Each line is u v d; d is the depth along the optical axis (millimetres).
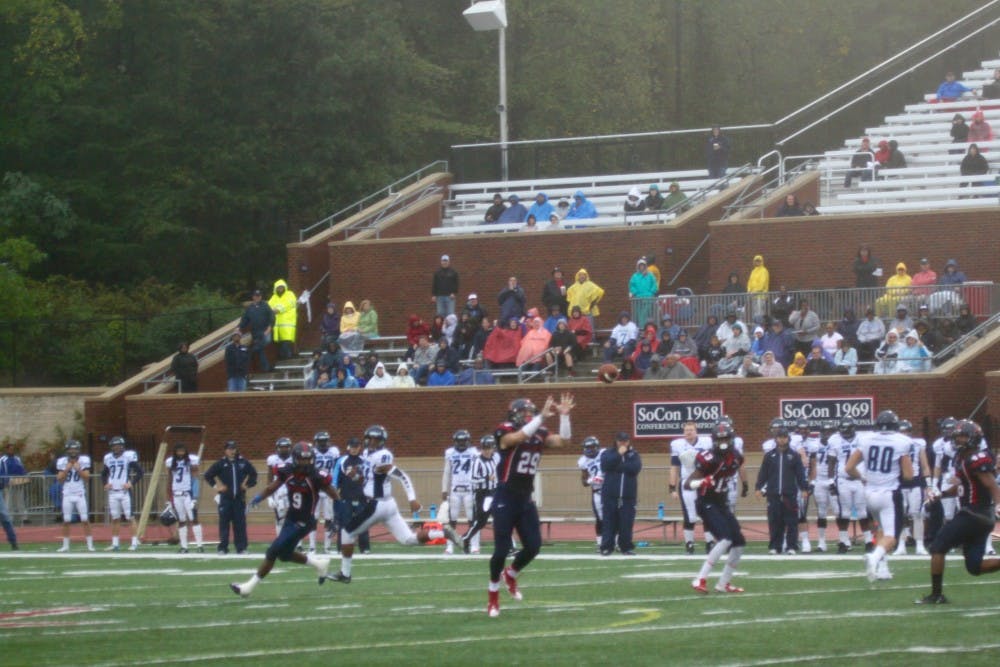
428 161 100000
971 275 62562
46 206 84562
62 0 92188
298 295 71875
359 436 59625
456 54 103875
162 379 65938
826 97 79000
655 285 63500
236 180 91062
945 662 17844
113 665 18641
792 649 19109
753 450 54688
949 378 52906
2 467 58812
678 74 109125
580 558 39250
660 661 18219
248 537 52375
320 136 91188
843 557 38219
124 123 90812
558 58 103250
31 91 90125
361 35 91688
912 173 70938
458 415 58500
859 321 57344
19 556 44156
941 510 37938
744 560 37438
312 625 22672
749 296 60031
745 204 70500
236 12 89188
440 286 66062
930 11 108188
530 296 68875
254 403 60719
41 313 77000
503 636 20828
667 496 53656
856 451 28812
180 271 91000
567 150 81312
